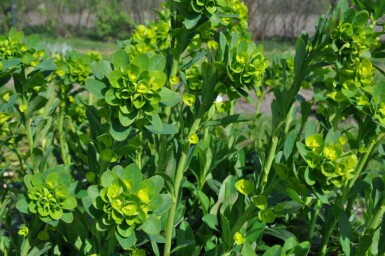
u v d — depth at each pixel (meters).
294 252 0.62
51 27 5.51
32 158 0.73
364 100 0.60
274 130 0.63
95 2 5.46
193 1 0.59
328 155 0.49
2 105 0.65
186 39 0.65
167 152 0.67
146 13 5.53
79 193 0.56
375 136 0.64
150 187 0.50
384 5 0.61
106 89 0.50
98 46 4.91
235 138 0.97
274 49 4.66
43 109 0.82
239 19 0.83
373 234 0.66
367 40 0.58
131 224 0.49
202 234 0.73
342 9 0.60
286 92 0.62
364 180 0.72
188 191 0.88
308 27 5.53
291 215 0.80
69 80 0.93
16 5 5.26
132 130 0.54
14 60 0.65
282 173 0.52
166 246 0.64
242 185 0.60
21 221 0.85
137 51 0.84
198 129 0.62
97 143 0.56
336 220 0.70
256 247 0.69
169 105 0.51
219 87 0.58
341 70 0.61
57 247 0.67
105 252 0.57
